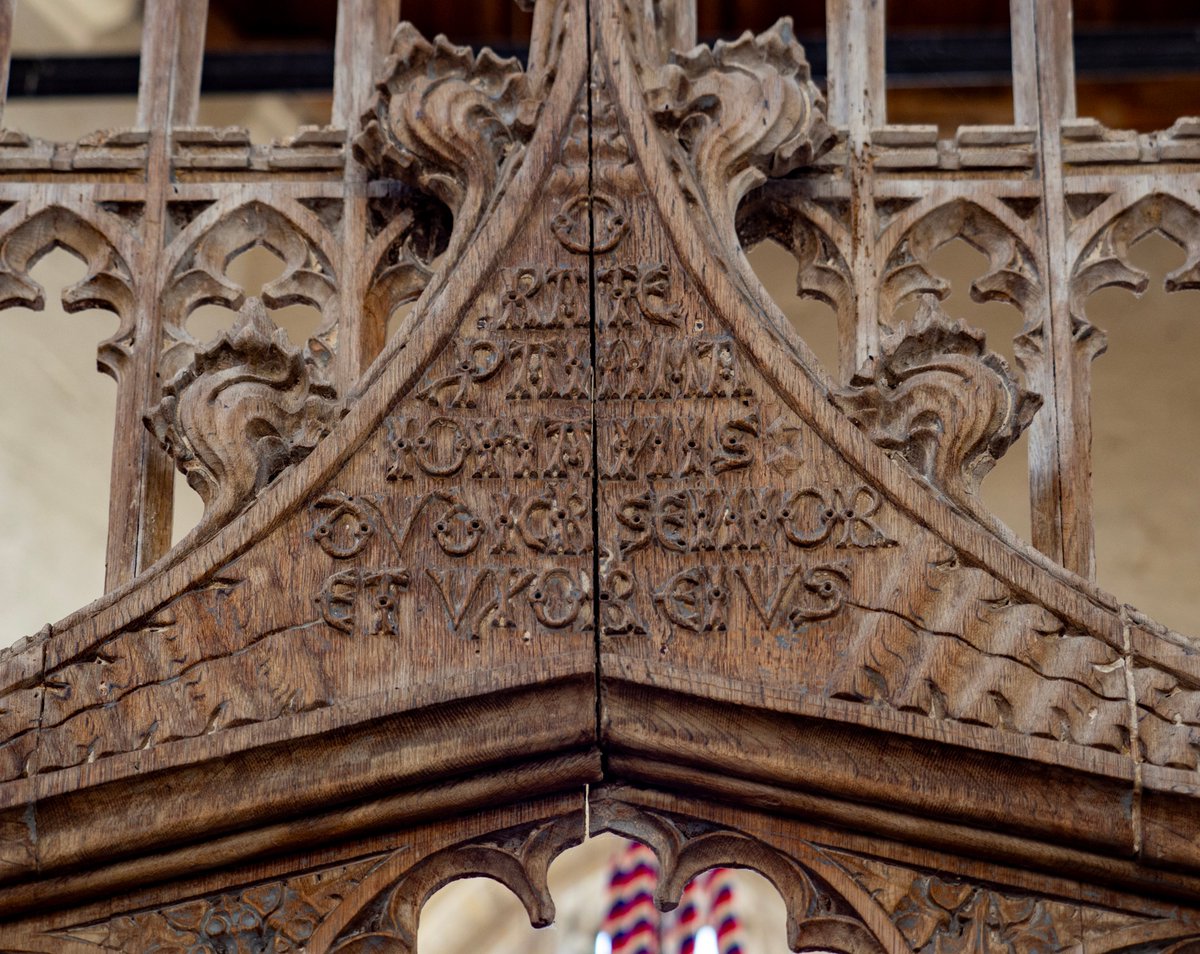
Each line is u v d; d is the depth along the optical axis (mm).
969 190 4340
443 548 3826
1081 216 4348
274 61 7285
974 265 7246
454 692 3717
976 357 3986
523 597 3797
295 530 3834
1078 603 3773
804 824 3781
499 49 7496
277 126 7453
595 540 3842
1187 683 3742
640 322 3994
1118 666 3746
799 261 4316
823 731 3719
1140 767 3684
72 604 6895
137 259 4301
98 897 3744
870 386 3926
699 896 8648
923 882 3754
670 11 4574
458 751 3734
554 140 4141
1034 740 3691
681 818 3799
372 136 4273
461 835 3781
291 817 3748
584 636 3768
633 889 8633
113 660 3746
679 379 3945
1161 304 7234
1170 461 7246
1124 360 7262
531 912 3748
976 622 3758
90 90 7250
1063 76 4445
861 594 3787
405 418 3918
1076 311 4246
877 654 3738
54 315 6961
